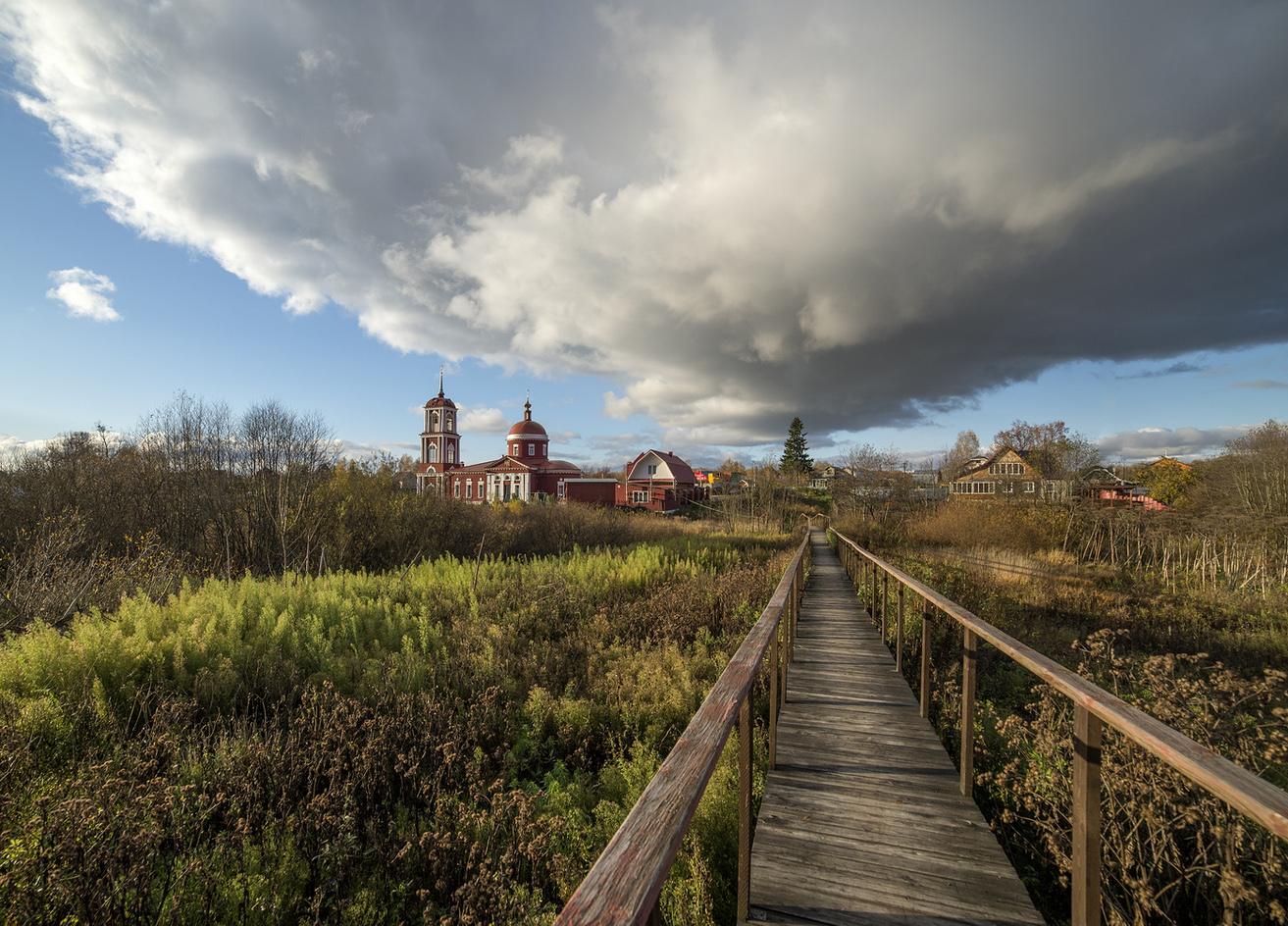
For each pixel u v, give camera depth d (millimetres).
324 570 13125
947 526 21953
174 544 13734
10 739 3977
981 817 3107
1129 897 2799
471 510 20672
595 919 836
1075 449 40875
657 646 7570
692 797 1246
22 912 2541
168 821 3367
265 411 16281
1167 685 3668
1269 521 16406
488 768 4586
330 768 4223
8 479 14250
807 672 5941
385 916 3082
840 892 2488
